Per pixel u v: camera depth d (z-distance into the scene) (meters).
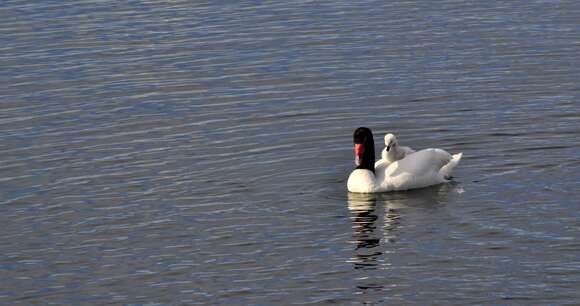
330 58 41.06
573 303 21.86
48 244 25.84
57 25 47.25
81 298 22.95
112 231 26.45
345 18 46.75
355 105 35.78
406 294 22.56
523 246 24.70
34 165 31.25
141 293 23.06
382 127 33.84
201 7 49.88
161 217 27.23
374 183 28.78
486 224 26.16
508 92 36.44
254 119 34.72
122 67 41.00
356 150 29.39
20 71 40.84
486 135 32.59
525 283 22.81
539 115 34.03
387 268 23.88
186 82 38.88
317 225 26.58
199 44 43.69
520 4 47.84
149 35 45.28
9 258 25.12
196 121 34.75
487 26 44.53
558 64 39.22
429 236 25.61
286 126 34.03
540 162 30.19
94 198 28.64
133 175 30.23
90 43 44.31
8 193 29.16
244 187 29.22
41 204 28.33
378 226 26.42
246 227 26.47
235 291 22.95
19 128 34.56
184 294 22.91
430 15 46.59
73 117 35.47
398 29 44.62
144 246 25.52
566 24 44.22
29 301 22.94
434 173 29.36
